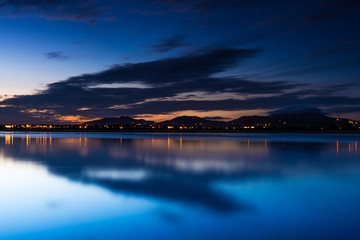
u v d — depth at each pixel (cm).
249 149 3581
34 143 4838
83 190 1277
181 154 2911
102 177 1594
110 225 855
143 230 819
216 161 2327
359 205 1041
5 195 1188
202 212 968
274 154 2900
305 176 1625
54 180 1505
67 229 827
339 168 1938
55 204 1059
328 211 973
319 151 3303
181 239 760
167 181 1479
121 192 1243
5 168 1927
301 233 792
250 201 1099
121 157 2630
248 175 1659
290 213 955
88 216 931
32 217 921
